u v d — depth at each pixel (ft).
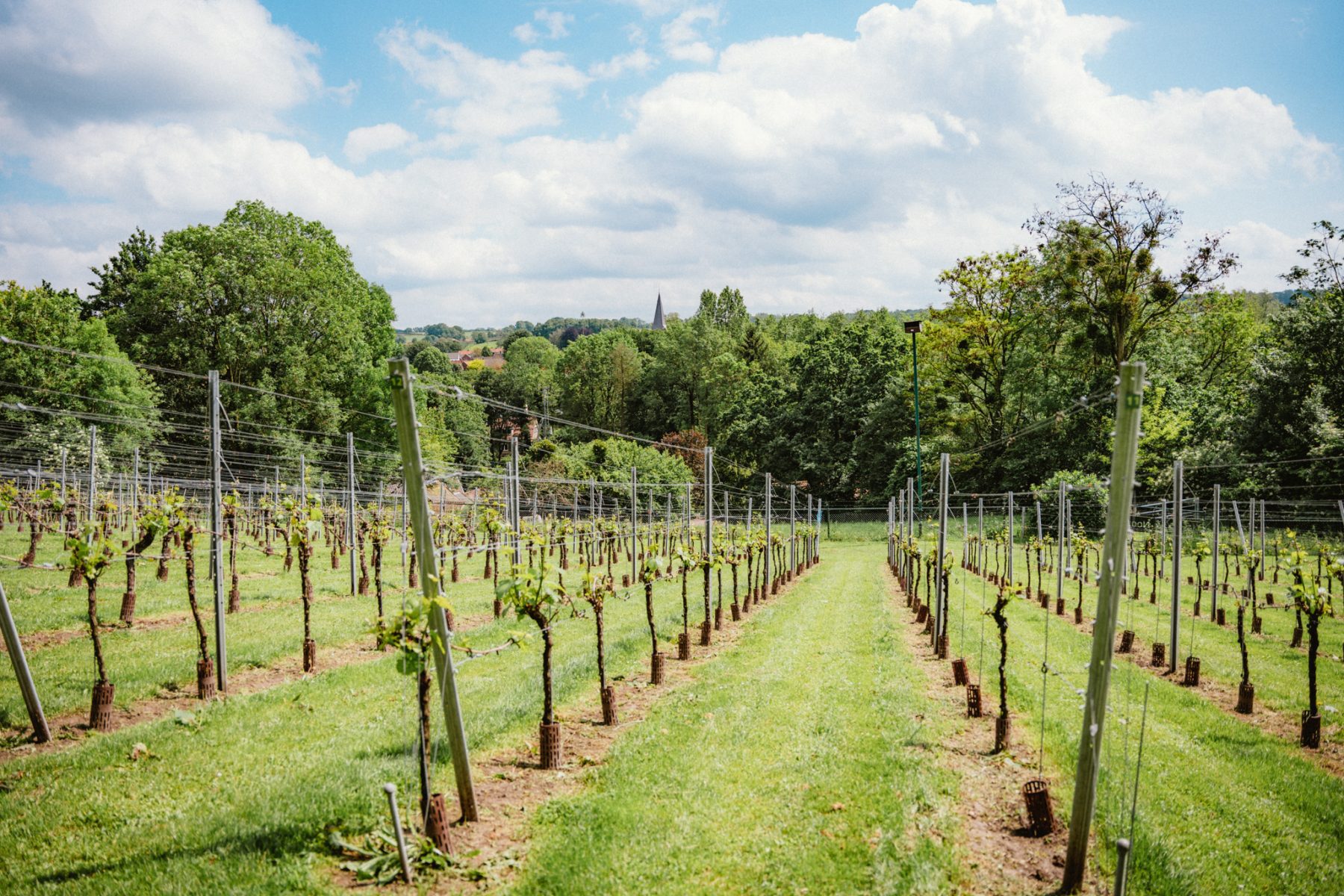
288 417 136.87
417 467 22.27
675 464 187.83
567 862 21.18
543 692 34.78
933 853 22.17
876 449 196.34
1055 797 26.37
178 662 39.11
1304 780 28.73
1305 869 22.30
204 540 86.63
